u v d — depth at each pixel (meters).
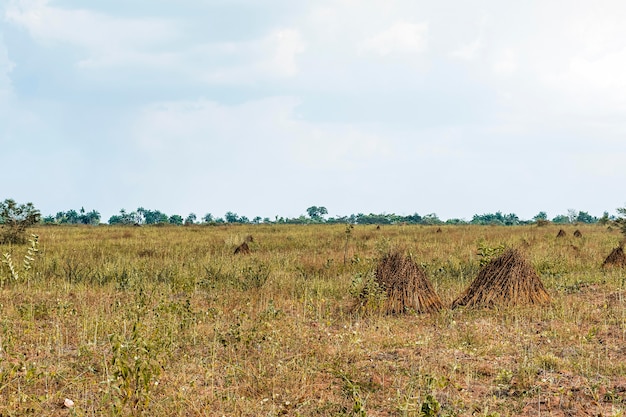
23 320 9.28
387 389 6.40
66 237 28.88
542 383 6.44
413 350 7.98
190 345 8.20
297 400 6.10
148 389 5.80
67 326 9.20
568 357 7.55
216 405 5.99
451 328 9.30
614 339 8.53
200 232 36.69
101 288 12.84
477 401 5.99
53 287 12.65
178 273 14.50
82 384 6.54
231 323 9.43
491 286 11.18
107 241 25.78
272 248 23.08
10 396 5.95
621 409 5.63
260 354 7.62
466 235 31.28
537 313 10.24
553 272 15.31
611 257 16.20
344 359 7.47
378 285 10.68
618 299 11.18
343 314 10.46
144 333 8.31
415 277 10.84
